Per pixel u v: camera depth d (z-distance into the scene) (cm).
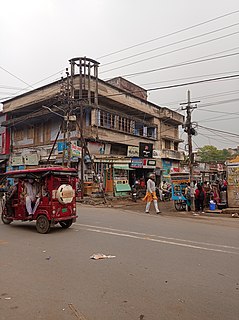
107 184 2523
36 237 892
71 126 2700
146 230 1012
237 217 1449
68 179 1047
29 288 487
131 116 3114
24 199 1040
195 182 2039
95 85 2695
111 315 393
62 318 386
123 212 1593
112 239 862
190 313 399
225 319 383
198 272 566
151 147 3017
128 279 527
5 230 1012
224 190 1983
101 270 577
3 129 3456
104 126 2753
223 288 487
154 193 1602
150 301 436
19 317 388
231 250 742
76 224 1127
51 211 955
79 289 482
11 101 3322
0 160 3384
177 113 3866
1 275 550
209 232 997
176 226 1116
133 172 3028
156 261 638
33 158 2997
